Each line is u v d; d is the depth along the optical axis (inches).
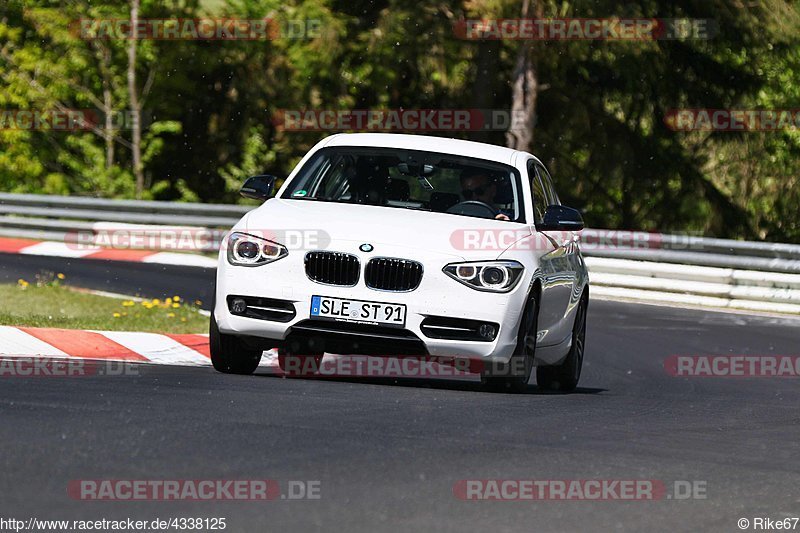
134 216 3225.9
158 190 4367.6
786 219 4456.2
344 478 733.3
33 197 3257.9
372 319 1139.9
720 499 755.4
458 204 1254.9
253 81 4416.8
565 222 1253.1
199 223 3211.1
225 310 1175.6
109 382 1093.1
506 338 1158.3
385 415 981.2
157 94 4421.8
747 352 1905.8
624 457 871.1
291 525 620.7
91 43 4404.5
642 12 3791.8
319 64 3986.2
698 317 2353.6
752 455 930.1
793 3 3951.8
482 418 1008.2
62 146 4665.4
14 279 2331.4
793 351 1942.7
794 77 4426.7
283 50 4284.0
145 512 629.9
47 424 837.8
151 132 4411.9
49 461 721.6
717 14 3892.7
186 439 815.1
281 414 948.6
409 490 714.2
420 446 852.0
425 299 1141.1
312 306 1145.4
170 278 2501.2
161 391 1042.7
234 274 1172.5
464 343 1148.5
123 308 1899.6
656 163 4306.1
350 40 3976.4
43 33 4340.6
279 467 750.5
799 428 1118.4
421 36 3759.8
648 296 2672.2
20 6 4456.2
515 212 1261.1
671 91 4284.0
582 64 4153.5
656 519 690.8
